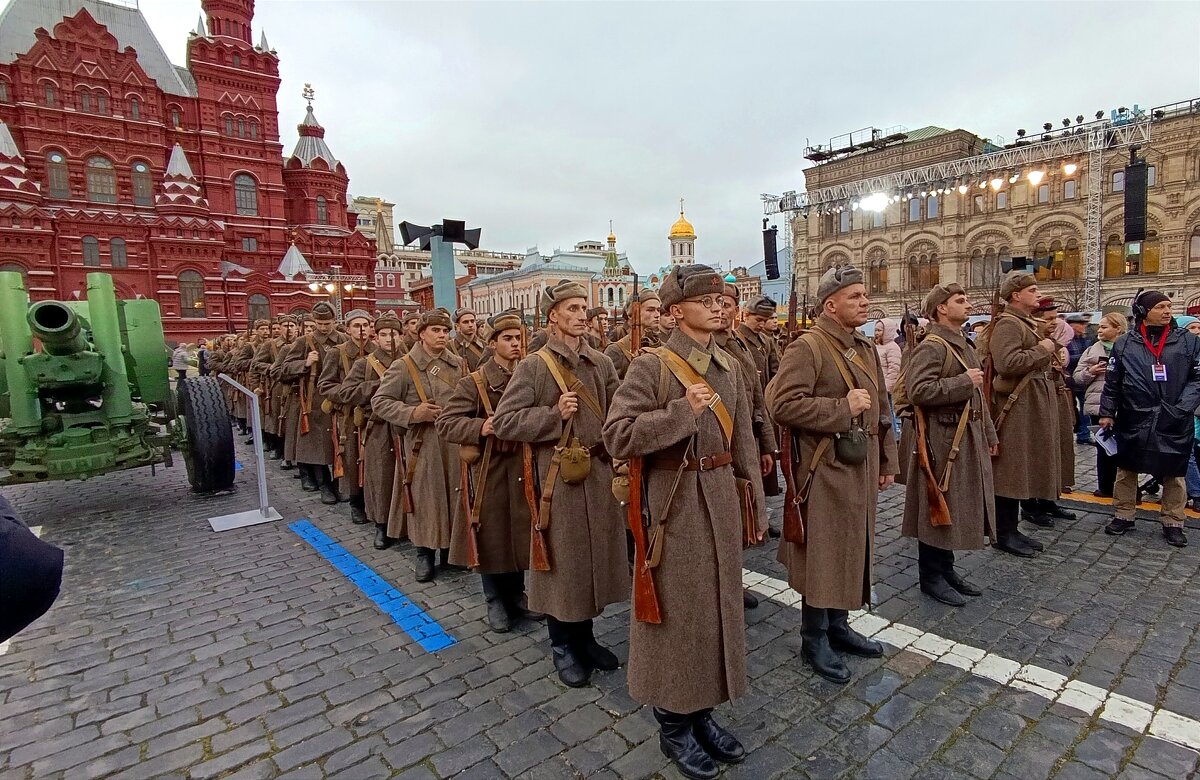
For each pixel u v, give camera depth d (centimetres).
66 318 572
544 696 311
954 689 304
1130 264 2967
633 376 252
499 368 386
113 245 3306
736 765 257
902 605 394
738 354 414
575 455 315
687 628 243
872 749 264
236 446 1059
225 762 268
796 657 340
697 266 252
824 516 313
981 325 776
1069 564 444
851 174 3884
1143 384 467
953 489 392
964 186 2544
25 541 117
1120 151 2928
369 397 538
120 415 625
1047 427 465
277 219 3950
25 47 3366
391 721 293
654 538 245
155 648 365
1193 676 305
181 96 3684
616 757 265
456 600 425
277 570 484
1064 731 271
